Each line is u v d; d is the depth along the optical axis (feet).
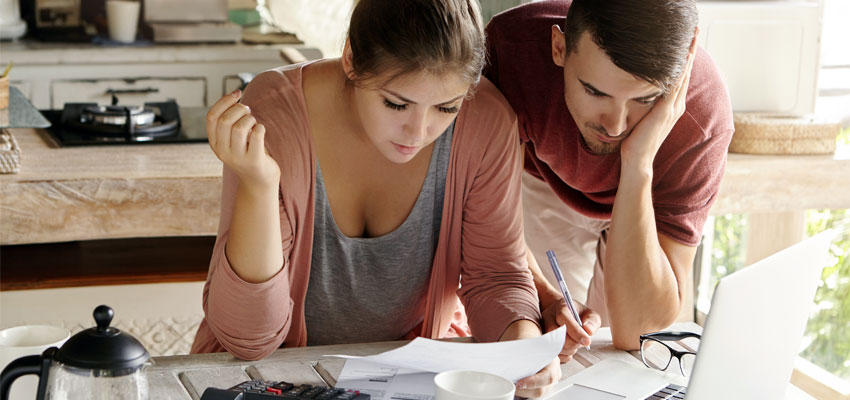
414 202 4.40
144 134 7.81
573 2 4.17
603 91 4.09
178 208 6.68
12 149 6.50
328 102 4.13
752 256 8.98
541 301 4.68
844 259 8.06
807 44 8.64
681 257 4.83
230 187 4.02
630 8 3.86
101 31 13.17
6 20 12.45
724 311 2.96
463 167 4.35
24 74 11.87
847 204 7.85
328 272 4.45
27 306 6.63
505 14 5.20
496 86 5.09
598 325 4.36
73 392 2.49
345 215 4.35
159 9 12.64
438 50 3.37
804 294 3.39
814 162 7.67
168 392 3.58
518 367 3.58
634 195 4.48
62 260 7.12
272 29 13.83
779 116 8.43
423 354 3.47
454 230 4.50
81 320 6.79
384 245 4.42
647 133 4.39
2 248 7.25
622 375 3.90
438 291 4.58
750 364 3.24
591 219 6.32
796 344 3.49
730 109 4.92
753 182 7.59
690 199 4.79
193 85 12.56
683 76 4.42
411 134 3.65
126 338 2.58
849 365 7.99
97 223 6.55
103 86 12.21
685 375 3.95
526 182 6.43
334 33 13.89
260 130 3.55
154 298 6.94
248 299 3.78
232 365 3.86
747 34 8.55
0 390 2.58
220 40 12.86
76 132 7.80
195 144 7.70
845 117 9.32
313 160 4.14
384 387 3.58
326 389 3.39
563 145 5.05
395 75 3.44
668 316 4.59
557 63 4.55
